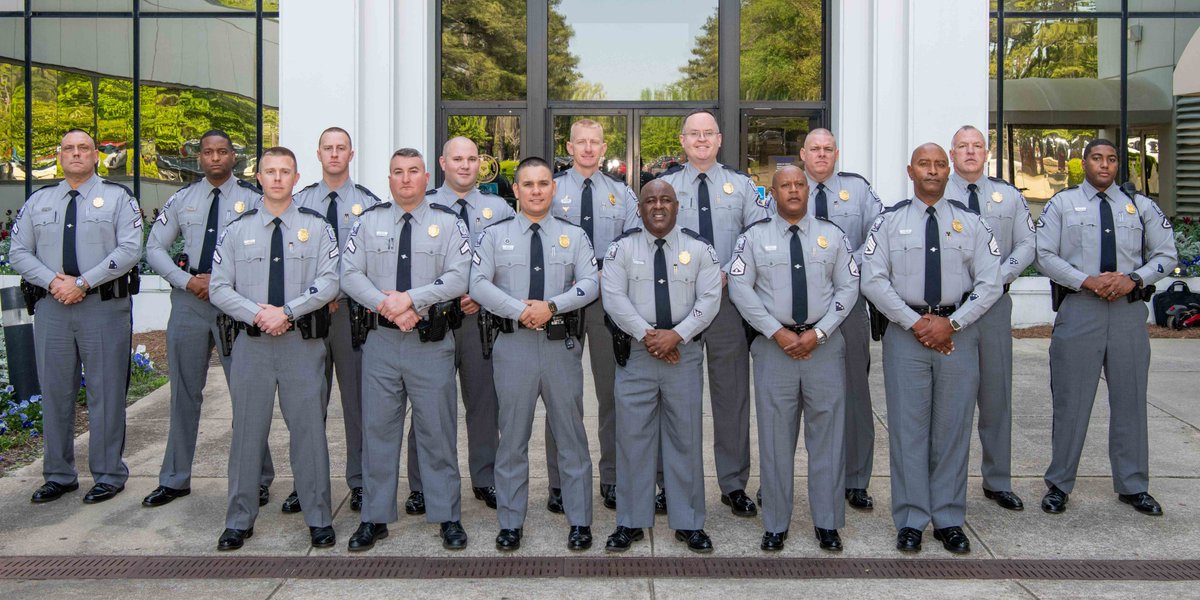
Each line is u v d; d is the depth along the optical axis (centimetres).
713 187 547
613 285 467
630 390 471
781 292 466
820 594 424
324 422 488
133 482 581
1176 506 535
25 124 1140
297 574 448
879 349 986
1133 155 1127
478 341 532
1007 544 482
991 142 1120
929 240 476
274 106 1102
